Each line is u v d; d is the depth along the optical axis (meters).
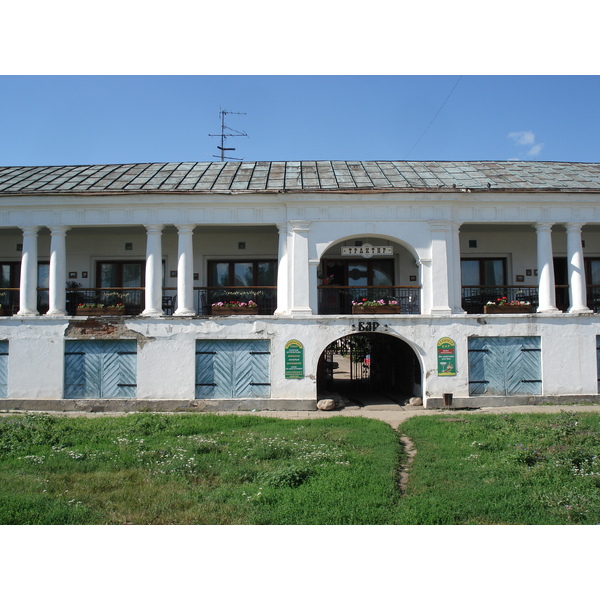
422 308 16.81
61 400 16.42
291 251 16.75
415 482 8.34
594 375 16.77
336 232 16.78
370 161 21.42
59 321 16.64
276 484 8.21
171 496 7.82
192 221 16.95
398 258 19.34
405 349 19.55
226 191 16.72
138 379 16.42
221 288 18.36
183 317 16.48
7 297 19.27
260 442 10.93
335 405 16.77
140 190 16.73
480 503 7.28
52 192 16.78
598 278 19.62
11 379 16.56
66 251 19.52
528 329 16.72
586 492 7.73
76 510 7.19
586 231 19.58
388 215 16.83
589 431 11.01
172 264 19.39
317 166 20.36
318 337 16.41
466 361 16.55
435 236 16.84
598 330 16.88
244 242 19.52
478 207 17.19
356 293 18.31
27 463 9.42
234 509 7.27
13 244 19.77
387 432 12.13
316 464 9.28
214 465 9.44
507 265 19.70
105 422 13.37
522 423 12.37
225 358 16.52
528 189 16.91
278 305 17.03
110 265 19.73
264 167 20.27
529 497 7.52
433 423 13.12
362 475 8.59
